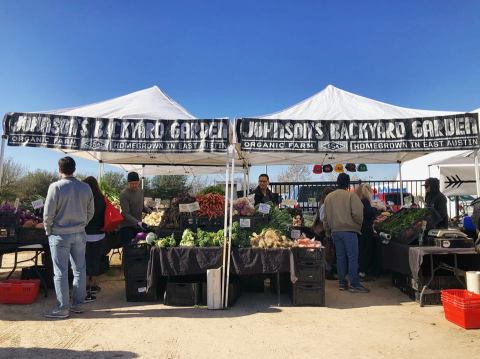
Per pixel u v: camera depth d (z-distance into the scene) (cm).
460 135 620
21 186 2627
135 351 440
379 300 673
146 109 752
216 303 612
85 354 430
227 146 614
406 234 694
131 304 642
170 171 1633
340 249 748
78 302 588
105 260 840
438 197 734
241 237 647
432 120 630
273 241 632
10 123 633
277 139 632
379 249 855
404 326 527
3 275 853
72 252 576
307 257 634
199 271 624
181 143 621
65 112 730
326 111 739
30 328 512
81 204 567
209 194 716
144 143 625
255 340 475
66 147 626
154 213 984
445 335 489
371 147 635
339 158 1155
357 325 532
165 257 627
